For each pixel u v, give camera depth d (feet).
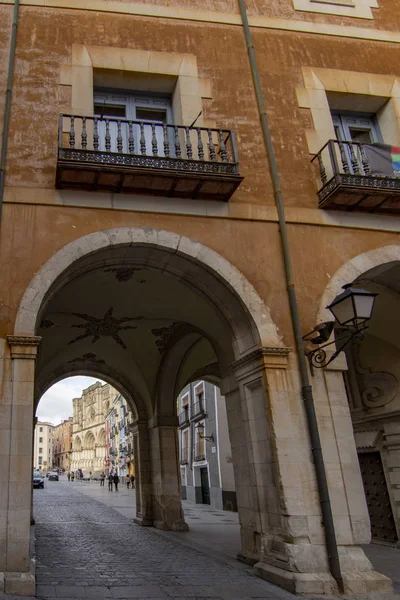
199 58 27.91
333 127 28.66
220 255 23.44
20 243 20.98
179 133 26.13
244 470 25.25
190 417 73.92
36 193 22.04
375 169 26.32
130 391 46.85
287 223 25.18
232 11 30.17
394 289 29.12
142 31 27.68
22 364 18.98
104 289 31.96
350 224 26.03
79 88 25.00
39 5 26.61
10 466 17.62
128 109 27.30
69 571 21.88
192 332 38.55
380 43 31.91
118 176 22.08
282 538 20.30
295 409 21.61
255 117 27.35
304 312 23.67
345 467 21.20
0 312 19.67
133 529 40.09
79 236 21.79
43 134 23.50
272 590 18.95
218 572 22.29
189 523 44.50
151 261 23.89
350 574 19.21
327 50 30.63
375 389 34.06
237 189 25.12
